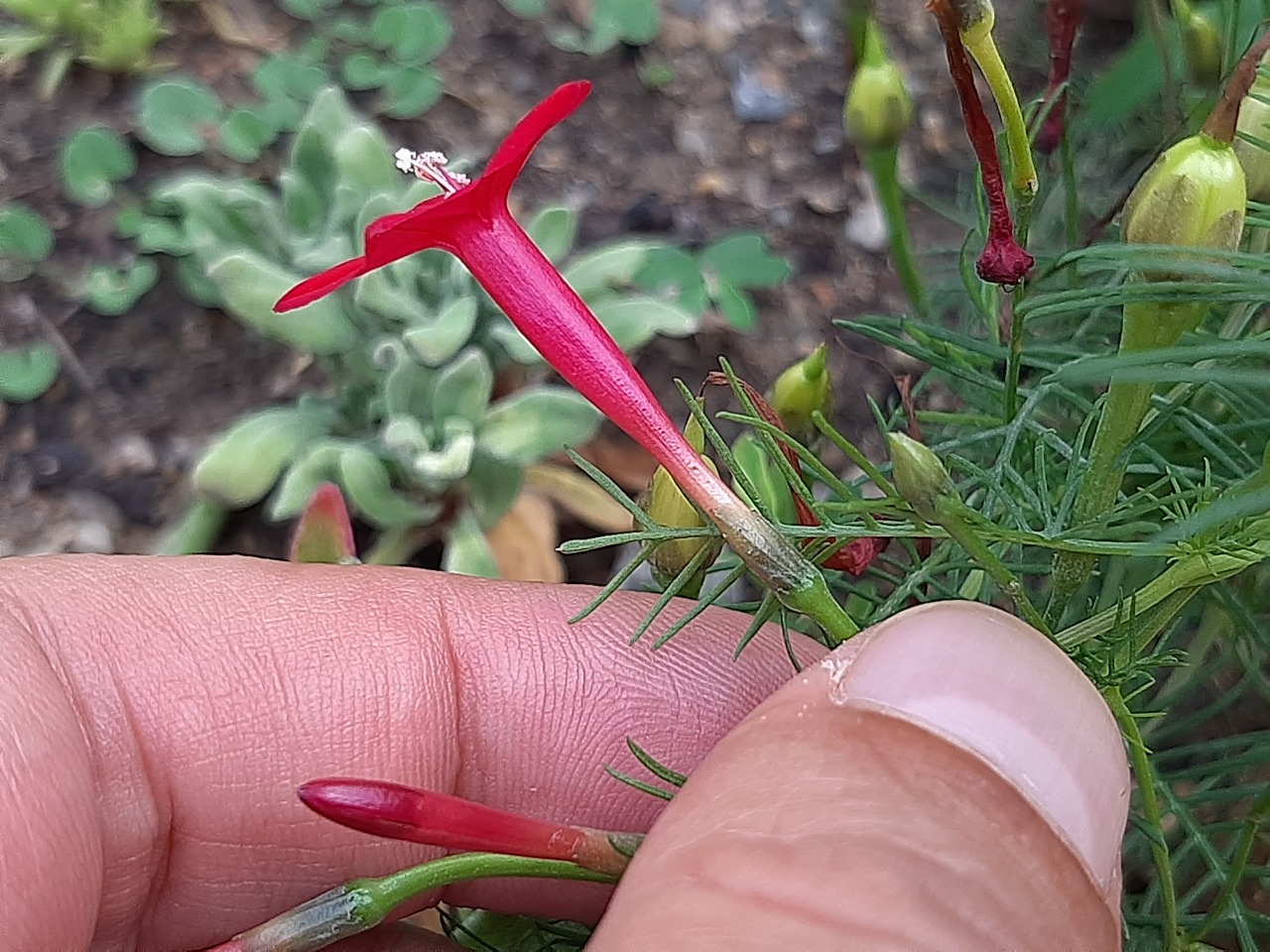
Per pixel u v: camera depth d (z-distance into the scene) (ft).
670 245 0.61
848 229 0.62
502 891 0.33
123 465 0.56
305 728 0.30
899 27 0.66
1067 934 0.21
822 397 0.30
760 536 0.21
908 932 0.20
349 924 0.22
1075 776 0.21
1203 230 0.19
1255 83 0.26
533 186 0.63
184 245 0.58
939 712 0.21
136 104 0.64
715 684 0.32
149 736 0.29
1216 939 0.40
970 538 0.19
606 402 0.22
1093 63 0.54
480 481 0.51
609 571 0.54
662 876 0.21
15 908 0.24
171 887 0.31
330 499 0.36
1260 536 0.21
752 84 0.66
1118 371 0.19
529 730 0.32
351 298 0.53
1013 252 0.22
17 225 0.59
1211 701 0.44
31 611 0.29
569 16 0.68
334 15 0.67
